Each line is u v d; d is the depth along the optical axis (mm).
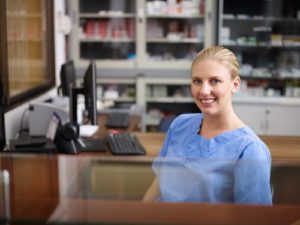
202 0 4949
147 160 1313
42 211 1061
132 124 3334
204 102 1490
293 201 1249
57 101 3162
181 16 4957
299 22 5070
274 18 4973
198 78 1493
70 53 4914
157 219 1014
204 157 1502
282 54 5141
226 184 1337
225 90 1476
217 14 4871
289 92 5051
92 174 1257
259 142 1476
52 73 3871
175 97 5102
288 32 5109
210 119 1541
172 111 5223
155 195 1215
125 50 5141
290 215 1128
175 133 1700
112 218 1009
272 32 5094
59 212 1050
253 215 1100
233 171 1349
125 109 3773
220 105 1488
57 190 1181
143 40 4957
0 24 2605
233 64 1488
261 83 5137
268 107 4859
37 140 2332
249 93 5074
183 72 4965
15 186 1226
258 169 1343
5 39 2662
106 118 3461
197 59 1510
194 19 5105
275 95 5078
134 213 1044
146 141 2686
